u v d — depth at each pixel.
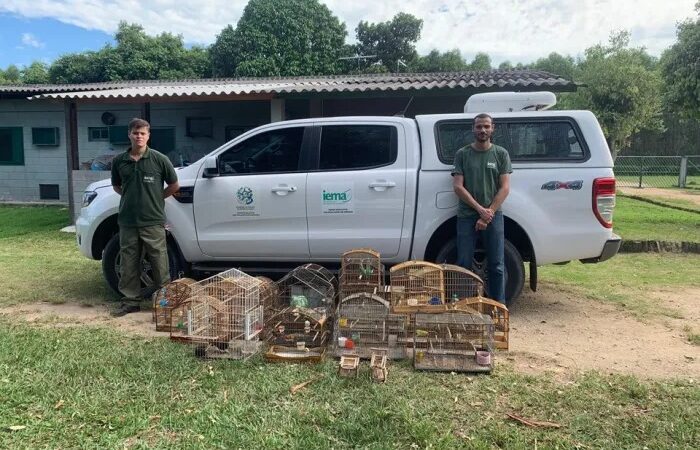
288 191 5.01
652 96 19.92
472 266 4.70
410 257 4.94
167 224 5.23
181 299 4.44
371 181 4.89
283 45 26.31
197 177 5.23
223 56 26.55
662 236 8.92
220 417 2.92
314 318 3.87
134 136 4.75
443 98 11.09
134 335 4.32
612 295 5.72
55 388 3.27
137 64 26.80
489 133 4.44
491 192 4.49
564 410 3.04
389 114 11.45
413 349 3.78
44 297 5.51
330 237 4.98
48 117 14.19
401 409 3.02
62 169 14.34
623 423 2.89
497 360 3.83
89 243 5.48
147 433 2.78
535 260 4.76
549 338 4.36
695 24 11.14
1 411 2.97
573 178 4.67
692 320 4.84
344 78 13.57
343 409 3.03
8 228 10.46
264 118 12.91
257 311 4.04
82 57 27.56
